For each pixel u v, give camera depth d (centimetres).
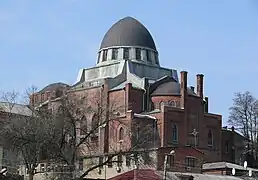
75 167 7488
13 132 7662
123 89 11344
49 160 7694
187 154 10538
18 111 10200
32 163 7962
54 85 11706
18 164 9031
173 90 11575
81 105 8319
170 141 10988
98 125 7944
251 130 12619
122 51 12762
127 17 13212
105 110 9462
